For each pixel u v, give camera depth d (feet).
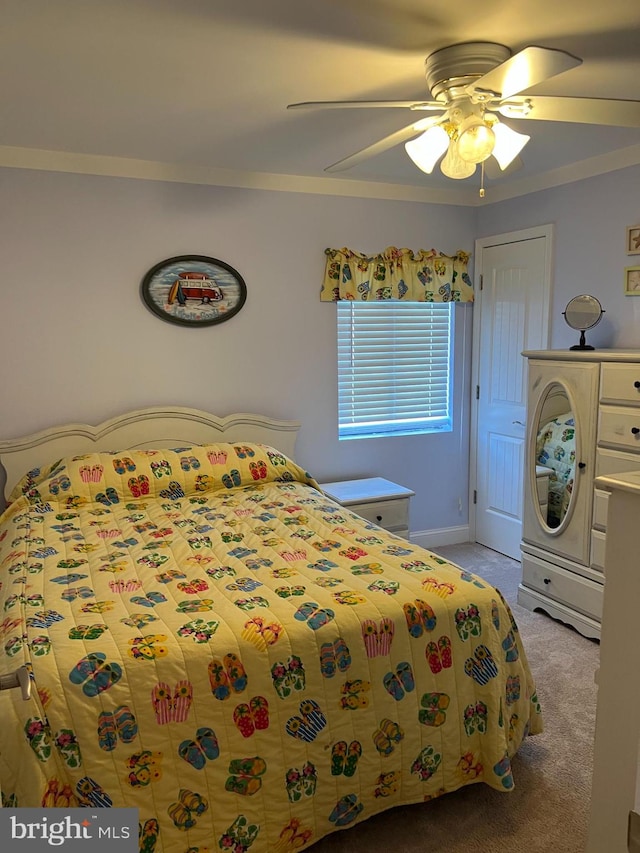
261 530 8.57
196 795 5.28
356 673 5.90
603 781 3.25
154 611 6.03
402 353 13.56
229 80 7.15
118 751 5.04
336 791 5.83
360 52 6.42
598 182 10.73
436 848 6.07
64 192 10.44
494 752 6.32
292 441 12.40
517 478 13.08
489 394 13.65
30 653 5.21
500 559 13.43
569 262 11.40
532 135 9.40
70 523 8.87
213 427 11.75
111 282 10.93
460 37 6.07
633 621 2.98
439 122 6.59
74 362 10.85
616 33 6.04
